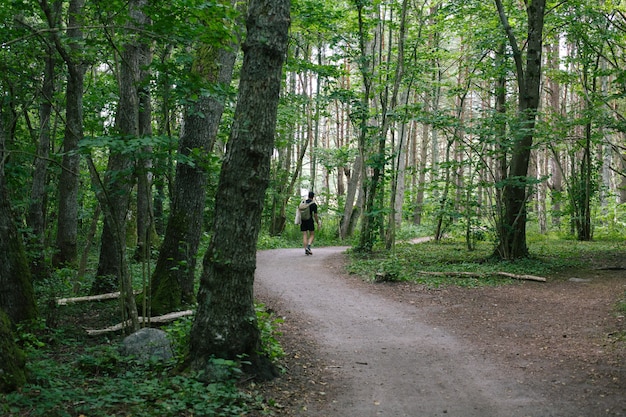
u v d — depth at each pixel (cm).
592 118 1433
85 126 1069
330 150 2603
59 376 552
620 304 876
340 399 541
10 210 649
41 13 896
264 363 590
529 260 1355
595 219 2661
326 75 1478
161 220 1962
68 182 1310
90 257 1602
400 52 1555
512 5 1655
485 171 1633
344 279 1270
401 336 795
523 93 1401
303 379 596
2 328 491
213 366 546
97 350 675
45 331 733
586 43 1756
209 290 564
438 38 1934
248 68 551
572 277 1179
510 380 587
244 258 562
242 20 689
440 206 1916
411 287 1143
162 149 638
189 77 661
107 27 633
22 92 961
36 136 1245
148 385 524
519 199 1404
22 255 658
